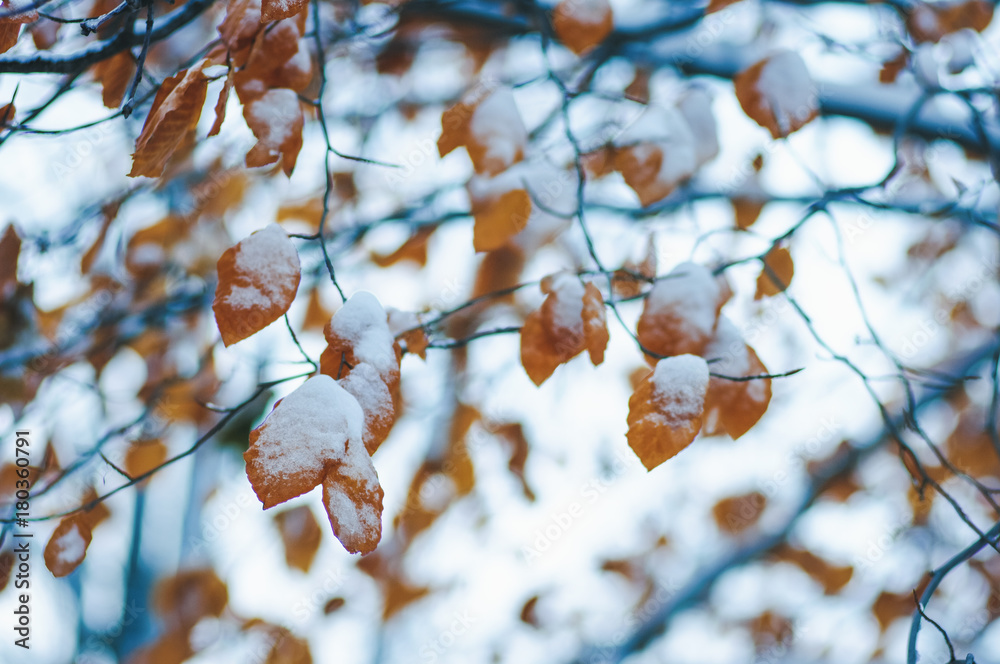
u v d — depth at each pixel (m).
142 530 3.39
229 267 1.10
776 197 2.65
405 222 3.06
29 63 1.28
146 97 1.37
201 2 1.36
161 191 2.82
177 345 3.10
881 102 2.48
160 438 2.83
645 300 1.50
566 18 1.66
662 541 4.66
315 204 3.12
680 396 1.22
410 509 3.76
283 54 1.33
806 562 4.06
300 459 0.97
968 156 2.68
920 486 1.69
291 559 3.17
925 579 3.83
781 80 1.60
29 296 2.50
